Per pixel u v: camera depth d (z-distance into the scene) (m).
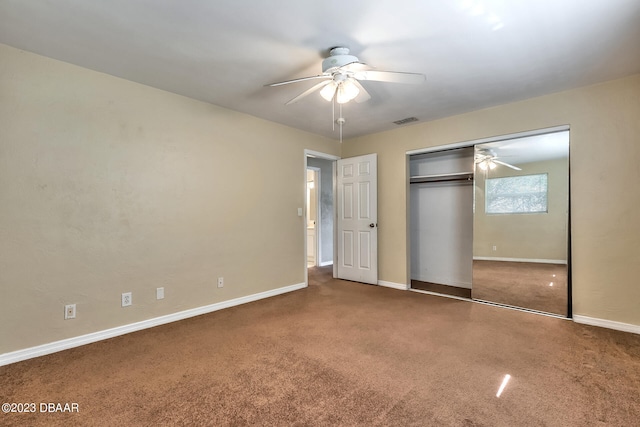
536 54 2.37
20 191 2.29
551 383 1.94
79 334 2.55
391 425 1.57
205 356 2.33
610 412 1.66
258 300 3.84
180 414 1.67
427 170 4.77
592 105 2.96
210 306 3.41
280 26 2.00
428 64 2.52
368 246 4.69
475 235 3.83
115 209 2.75
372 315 3.25
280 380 2.00
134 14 1.88
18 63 2.28
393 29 2.04
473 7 1.82
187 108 3.24
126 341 2.61
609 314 2.88
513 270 3.54
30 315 2.33
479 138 3.66
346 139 5.03
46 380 2.00
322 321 3.08
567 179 3.14
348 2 1.77
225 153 3.57
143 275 2.92
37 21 1.94
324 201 6.45
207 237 3.40
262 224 3.95
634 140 2.77
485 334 2.73
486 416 1.64
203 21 1.95
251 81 2.85
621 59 2.46
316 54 2.37
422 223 4.94
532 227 3.42
